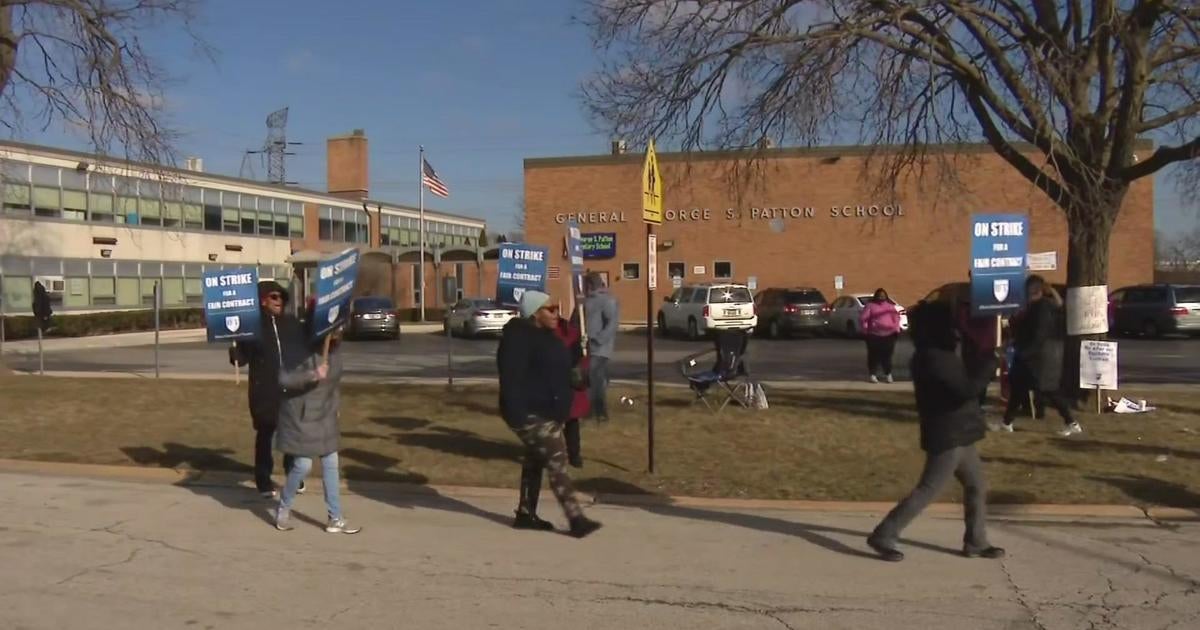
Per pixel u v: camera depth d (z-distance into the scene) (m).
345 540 6.95
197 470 9.46
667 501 8.12
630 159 34.31
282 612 5.35
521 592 5.72
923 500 6.23
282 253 50.44
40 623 5.14
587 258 37.38
